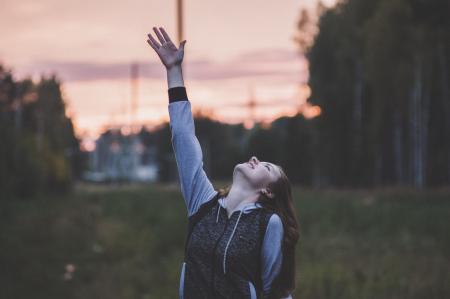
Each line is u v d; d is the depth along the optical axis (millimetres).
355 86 54562
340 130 56531
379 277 9891
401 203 27062
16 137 36656
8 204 24422
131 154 109438
